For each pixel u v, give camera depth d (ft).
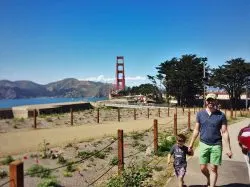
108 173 43.68
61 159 49.49
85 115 158.61
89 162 49.06
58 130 100.27
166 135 70.44
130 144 63.98
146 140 70.74
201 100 337.11
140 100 390.42
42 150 58.85
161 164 42.73
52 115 148.05
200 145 28.27
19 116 160.45
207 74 323.78
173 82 328.08
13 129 102.17
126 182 32.01
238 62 304.09
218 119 27.63
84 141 71.15
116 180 33.24
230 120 144.46
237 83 305.53
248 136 47.21
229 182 33.19
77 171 43.70
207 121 27.76
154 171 39.09
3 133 91.04
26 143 72.13
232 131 88.79
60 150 57.67
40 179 39.34
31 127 108.58
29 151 60.08
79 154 53.78
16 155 55.21
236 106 307.17
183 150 29.96
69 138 80.23
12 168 18.16
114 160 48.83
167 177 35.68
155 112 215.51
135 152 56.85
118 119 142.82
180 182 29.50
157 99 398.01
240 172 37.40
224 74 305.73
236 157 46.68
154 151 49.98
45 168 43.88
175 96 338.34
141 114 194.80
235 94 310.65
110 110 211.61
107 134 87.92
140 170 37.50
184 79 321.32
